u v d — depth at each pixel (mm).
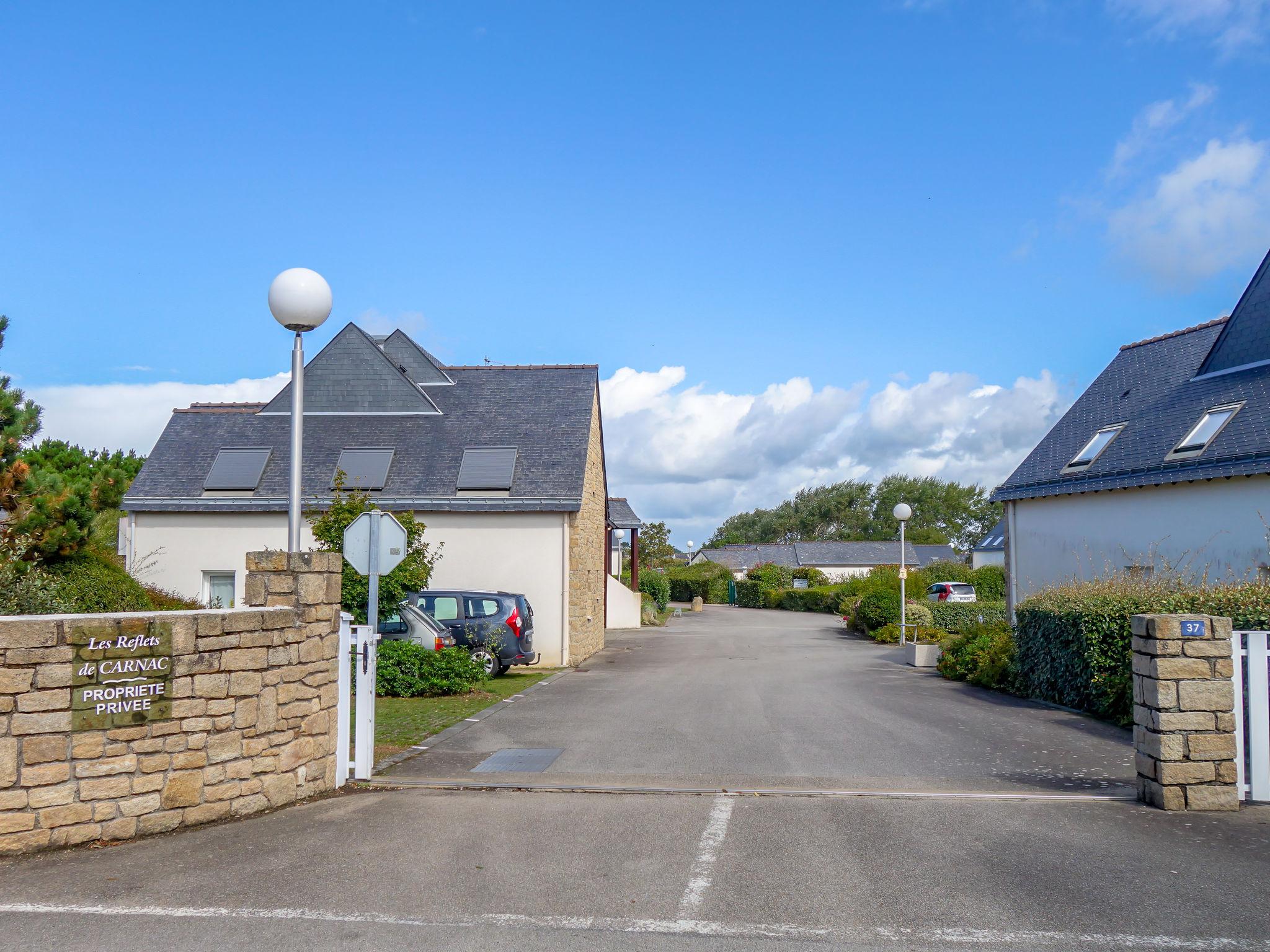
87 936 4668
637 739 10500
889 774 8672
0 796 5816
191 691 6637
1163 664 7203
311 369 23859
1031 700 14055
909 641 23406
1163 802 7129
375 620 8820
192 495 22047
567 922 4859
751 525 113312
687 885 5418
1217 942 4621
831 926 4816
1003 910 5039
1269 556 15164
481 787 8047
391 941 4621
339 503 16859
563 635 20531
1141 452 18688
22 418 11875
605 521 27016
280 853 6023
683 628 36250
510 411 23312
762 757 9430
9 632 5844
